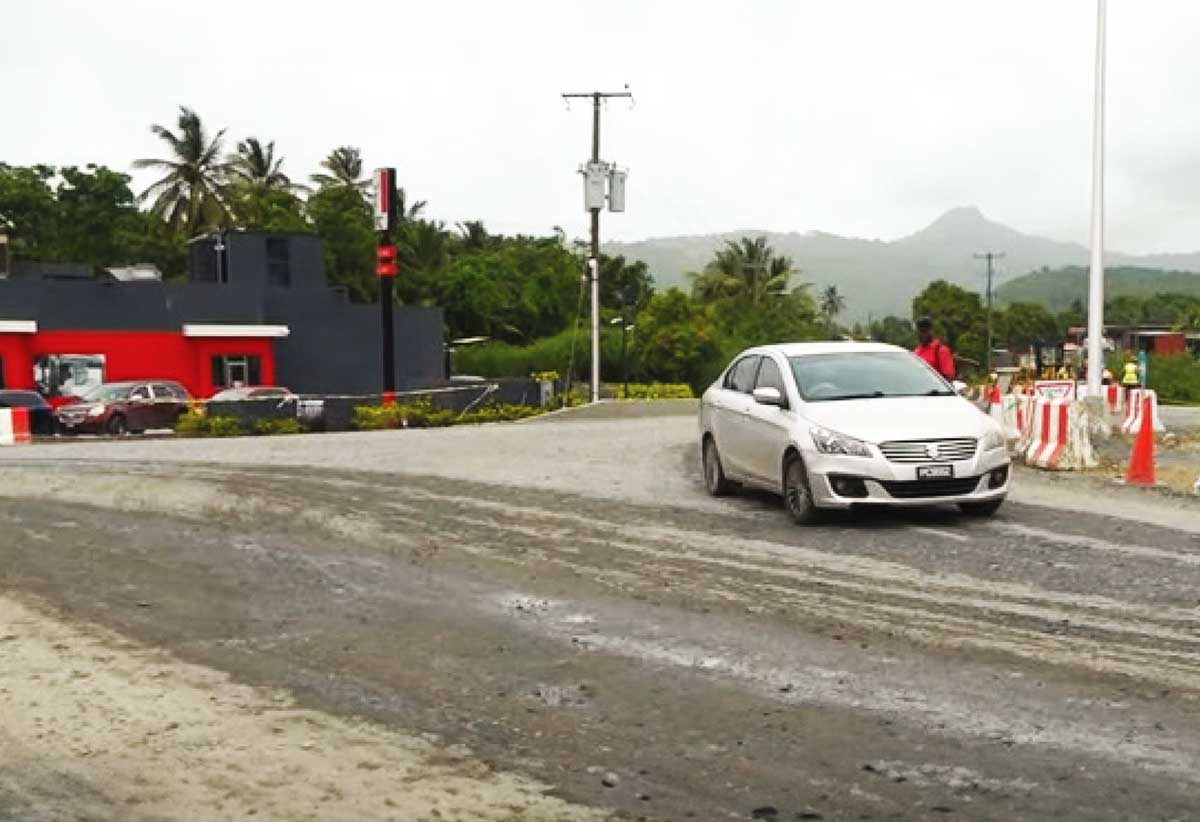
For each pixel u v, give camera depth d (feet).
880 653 22.21
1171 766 16.29
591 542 34.19
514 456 58.39
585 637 23.70
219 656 22.68
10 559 32.89
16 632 24.71
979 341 325.62
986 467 35.70
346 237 228.63
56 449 72.08
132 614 26.25
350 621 25.36
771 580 28.76
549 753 17.12
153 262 220.43
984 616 24.86
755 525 36.73
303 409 111.65
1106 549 32.01
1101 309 68.59
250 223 215.72
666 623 24.75
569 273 262.26
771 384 40.45
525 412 119.24
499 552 32.89
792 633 23.77
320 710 19.26
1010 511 38.78
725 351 205.98
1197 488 43.68
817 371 39.68
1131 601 26.00
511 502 42.04
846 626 24.26
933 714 18.63
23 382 131.64
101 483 49.14
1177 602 25.88
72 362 135.13
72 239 218.18
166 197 213.66
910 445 35.27
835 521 37.06
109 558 32.81
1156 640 22.80
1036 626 23.94
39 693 20.31
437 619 25.41
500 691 20.20
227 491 45.78
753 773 16.25
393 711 19.17
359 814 14.96
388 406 108.06
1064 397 58.39
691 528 36.32
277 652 22.91
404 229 251.60
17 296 131.95
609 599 27.07
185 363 143.84
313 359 156.25
